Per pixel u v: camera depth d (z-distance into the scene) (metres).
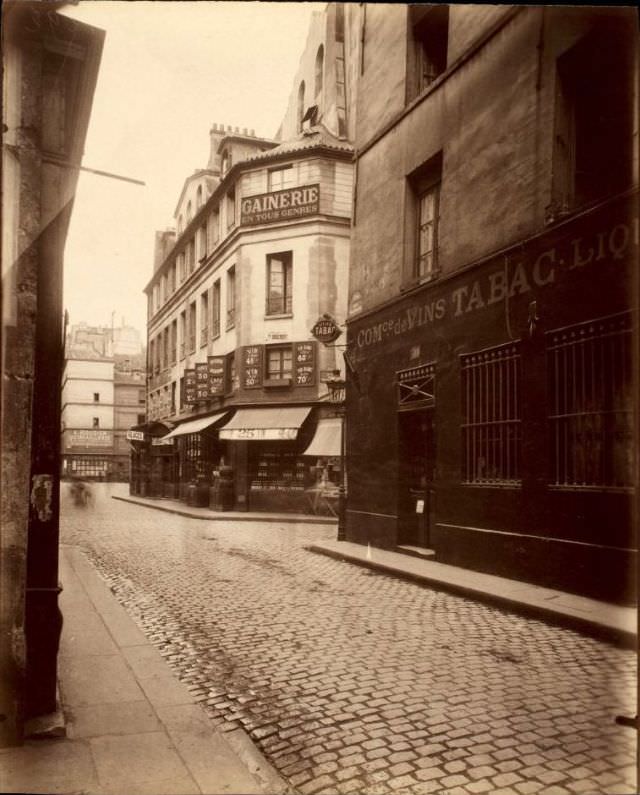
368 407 10.57
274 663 4.46
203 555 9.83
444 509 8.38
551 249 6.64
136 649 4.70
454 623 5.53
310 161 17.77
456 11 8.34
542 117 6.79
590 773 2.80
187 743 3.08
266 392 18.34
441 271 8.62
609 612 5.35
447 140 8.57
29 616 3.20
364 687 3.95
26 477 2.96
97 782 2.67
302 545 11.05
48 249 3.12
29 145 2.98
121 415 20.53
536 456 6.80
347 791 2.73
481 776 2.82
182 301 19.62
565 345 6.47
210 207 19.25
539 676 4.03
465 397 8.09
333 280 18.02
